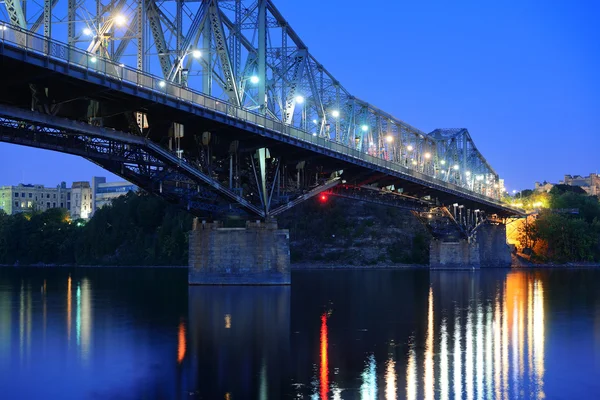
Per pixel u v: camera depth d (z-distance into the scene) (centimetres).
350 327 5028
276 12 8075
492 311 6119
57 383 3316
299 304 6397
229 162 7388
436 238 15038
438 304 6725
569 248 17788
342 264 16200
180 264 16025
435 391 3194
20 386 3259
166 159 6172
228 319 5353
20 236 18625
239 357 3909
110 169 6431
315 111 9019
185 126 6444
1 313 5750
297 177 8419
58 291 8162
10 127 5159
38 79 4659
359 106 10644
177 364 3719
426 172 13600
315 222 17175
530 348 4228
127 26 5631
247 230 7844
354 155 8831
